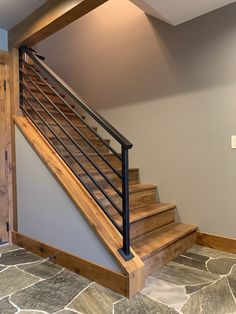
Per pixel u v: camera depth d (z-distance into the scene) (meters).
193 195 2.95
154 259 2.26
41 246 2.63
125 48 3.58
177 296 1.89
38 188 2.66
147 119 3.35
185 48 2.96
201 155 2.88
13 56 2.97
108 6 3.79
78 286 2.04
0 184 2.99
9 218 3.06
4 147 3.02
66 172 2.48
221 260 2.49
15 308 1.76
